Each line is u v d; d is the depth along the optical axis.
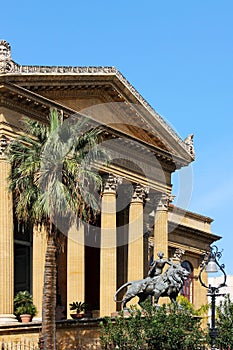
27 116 44.62
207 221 80.50
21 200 36.28
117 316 41.06
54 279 36.19
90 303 57.88
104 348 39.19
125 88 51.81
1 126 42.88
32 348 40.66
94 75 49.44
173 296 43.00
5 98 43.22
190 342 38.31
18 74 43.22
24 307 43.38
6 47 43.16
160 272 43.41
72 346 41.44
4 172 42.41
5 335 40.88
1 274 42.03
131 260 54.16
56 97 47.94
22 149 37.75
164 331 38.16
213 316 35.44
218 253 35.72
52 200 35.47
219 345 43.78
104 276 50.94
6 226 42.28
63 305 55.12
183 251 75.12
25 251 48.84
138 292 42.81
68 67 47.59
